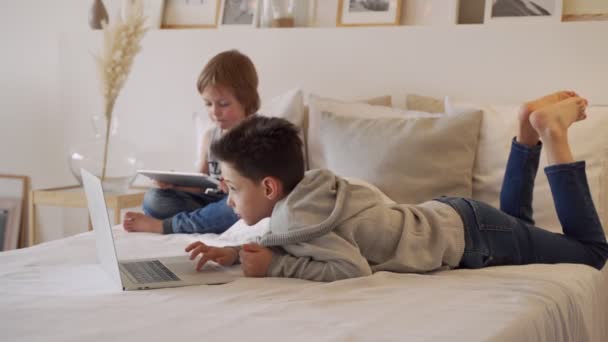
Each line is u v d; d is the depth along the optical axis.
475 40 2.42
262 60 2.80
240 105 2.33
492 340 0.97
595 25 2.24
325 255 1.37
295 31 2.73
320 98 2.48
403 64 2.55
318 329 1.00
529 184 1.79
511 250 1.58
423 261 1.43
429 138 2.09
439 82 2.49
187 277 1.38
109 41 2.72
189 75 2.95
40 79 3.35
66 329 0.99
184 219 2.04
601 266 1.67
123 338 0.95
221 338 0.95
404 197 2.06
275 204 1.50
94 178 1.33
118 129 3.10
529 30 2.34
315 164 2.38
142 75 3.03
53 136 3.32
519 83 2.36
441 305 1.14
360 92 2.63
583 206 1.63
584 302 1.38
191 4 3.04
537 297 1.23
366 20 2.70
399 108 2.56
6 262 1.53
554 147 1.64
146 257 1.66
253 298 1.20
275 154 1.46
